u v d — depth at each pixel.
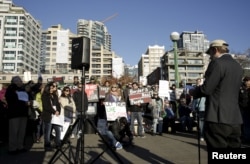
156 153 7.21
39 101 9.92
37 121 10.19
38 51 155.38
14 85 7.55
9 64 125.69
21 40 127.81
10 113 7.35
